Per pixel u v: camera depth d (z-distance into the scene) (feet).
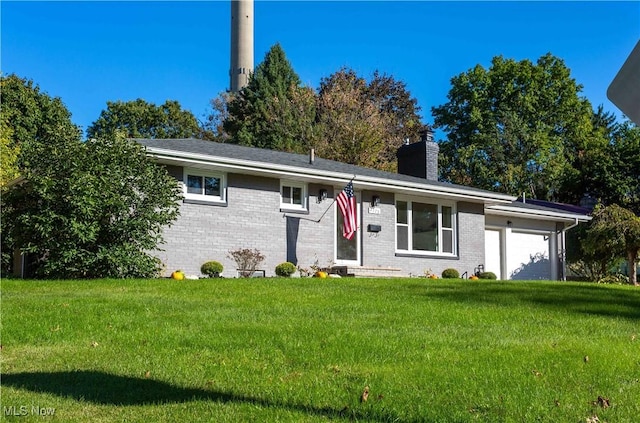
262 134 135.33
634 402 16.39
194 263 52.49
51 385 17.24
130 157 46.01
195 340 22.56
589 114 134.51
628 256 73.61
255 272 55.36
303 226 58.39
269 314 28.37
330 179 58.54
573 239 93.56
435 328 26.05
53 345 22.09
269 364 19.72
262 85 144.46
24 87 111.45
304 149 127.95
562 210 83.30
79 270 43.70
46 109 112.78
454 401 16.05
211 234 53.47
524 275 77.46
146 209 45.80
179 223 52.06
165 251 49.29
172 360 20.06
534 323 28.22
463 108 137.80
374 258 62.23
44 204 43.83
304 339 22.90
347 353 21.03
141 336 23.21
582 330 26.86
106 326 24.88
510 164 120.57
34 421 14.20
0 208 44.70
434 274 66.08
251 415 14.65
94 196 43.09
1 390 16.71
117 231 44.60
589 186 118.73
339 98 130.62
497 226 75.51
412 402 15.87
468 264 68.90
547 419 14.85
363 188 61.77
